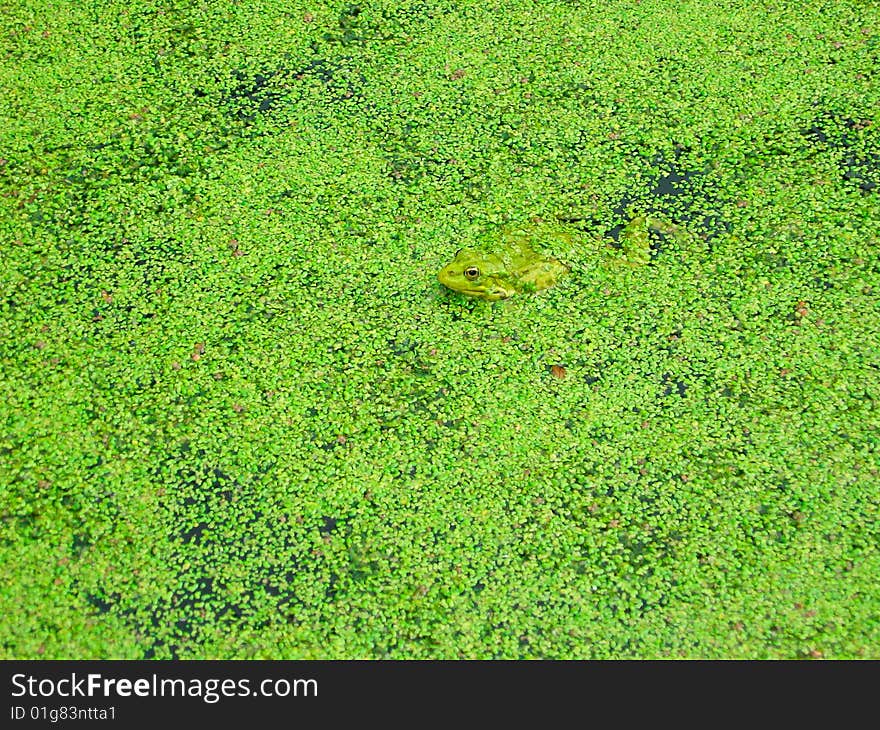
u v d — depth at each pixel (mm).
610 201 9227
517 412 7555
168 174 9305
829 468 7258
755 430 7496
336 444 7332
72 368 7770
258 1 11141
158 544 6793
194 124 9789
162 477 7141
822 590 6621
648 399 7684
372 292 8359
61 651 6320
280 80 10305
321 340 7992
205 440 7344
